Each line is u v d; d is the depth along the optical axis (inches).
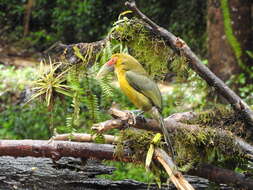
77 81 350.6
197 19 1247.5
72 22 1417.3
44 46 1416.1
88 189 380.2
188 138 339.9
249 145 341.7
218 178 344.5
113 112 333.1
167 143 327.6
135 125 333.1
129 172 609.9
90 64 362.6
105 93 351.3
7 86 848.3
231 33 842.8
